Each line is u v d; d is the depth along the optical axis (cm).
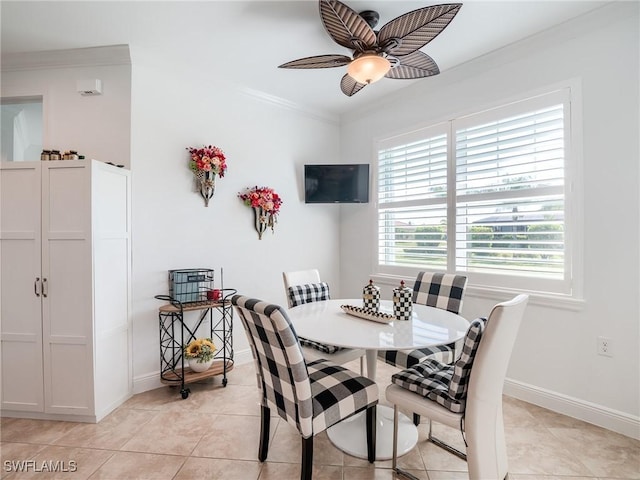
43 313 218
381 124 354
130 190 253
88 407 216
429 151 310
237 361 317
